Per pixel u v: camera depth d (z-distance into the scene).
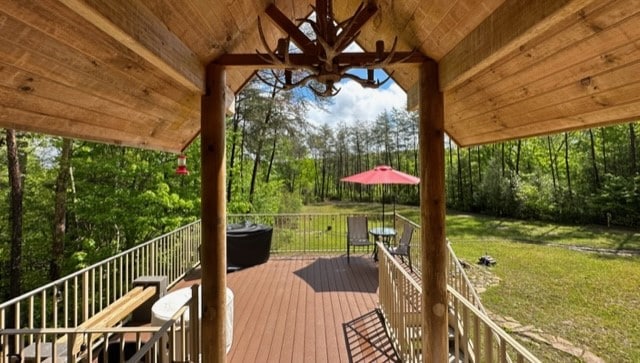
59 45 1.52
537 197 15.15
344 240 9.88
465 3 1.75
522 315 5.31
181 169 3.56
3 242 9.51
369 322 3.76
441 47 2.22
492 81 2.23
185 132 3.29
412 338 2.70
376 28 2.76
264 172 13.98
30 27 1.35
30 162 9.66
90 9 1.16
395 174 6.36
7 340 2.36
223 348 2.44
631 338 4.50
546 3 1.27
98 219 8.12
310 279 5.32
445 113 3.12
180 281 5.32
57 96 1.77
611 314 5.30
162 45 1.71
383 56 2.19
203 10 1.88
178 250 5.30
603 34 1.41
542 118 2.23
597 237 11.36
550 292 6.36
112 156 8.38
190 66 2.10
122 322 3.57
